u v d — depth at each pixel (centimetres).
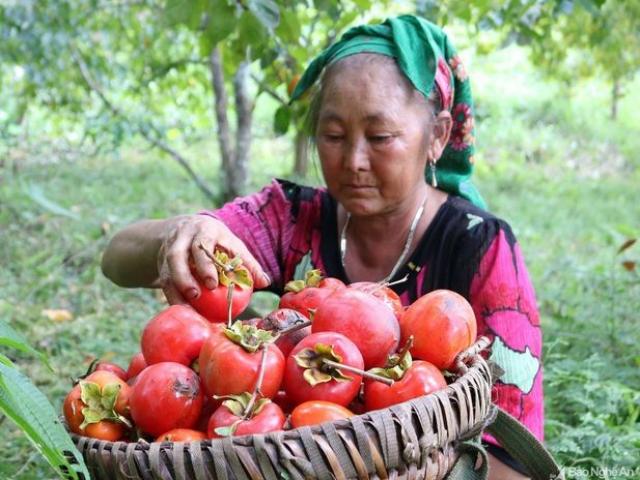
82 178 979
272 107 1474
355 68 207
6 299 530
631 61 1041
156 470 136
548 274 552
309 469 133
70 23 764
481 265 219
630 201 1034
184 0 301
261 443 134
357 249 237
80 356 447
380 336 159
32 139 1162
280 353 154
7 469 310
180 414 152
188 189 945
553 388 359
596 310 452
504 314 216
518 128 1377
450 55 226
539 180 1134
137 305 546
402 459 140
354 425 136
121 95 895
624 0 634
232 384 150
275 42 360
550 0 432
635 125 1504
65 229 711
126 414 157
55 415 136
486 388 159
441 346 163
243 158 673
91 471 146
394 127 205
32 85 829
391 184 210
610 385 333
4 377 133
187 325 164
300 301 182
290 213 243
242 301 183
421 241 227
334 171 211
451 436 147
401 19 215
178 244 187
